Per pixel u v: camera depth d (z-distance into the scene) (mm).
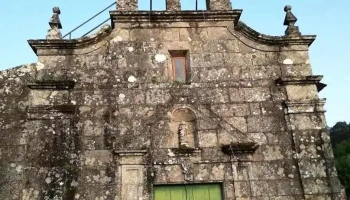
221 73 11250
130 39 11469
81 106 10508
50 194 9422
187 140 10359
